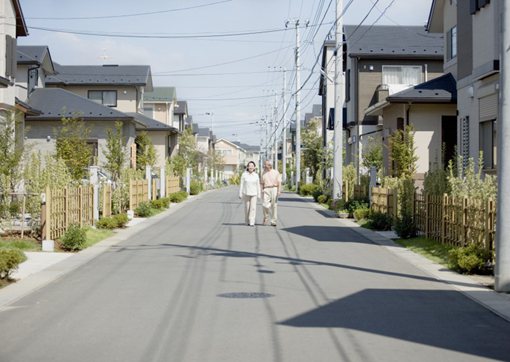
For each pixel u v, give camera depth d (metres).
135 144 42.31
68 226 17.19
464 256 12.47
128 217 24.45
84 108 39.31
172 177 41.22
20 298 10.17
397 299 9.99
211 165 85.25
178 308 9.23
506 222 10.58
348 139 44.22
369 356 6.80
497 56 18.98
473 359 6.74
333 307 9.34
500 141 10.72
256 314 8.83
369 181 26.53
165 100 61.19
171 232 20.72
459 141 22.88
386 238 18.80
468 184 15.09
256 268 13.05
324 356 6.79
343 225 23.14
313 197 42.50
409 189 18.91
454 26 27.58
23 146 22.56
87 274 12.49
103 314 8.91
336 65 30.67
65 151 26.64
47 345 7.32
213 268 13.06
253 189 22.89
